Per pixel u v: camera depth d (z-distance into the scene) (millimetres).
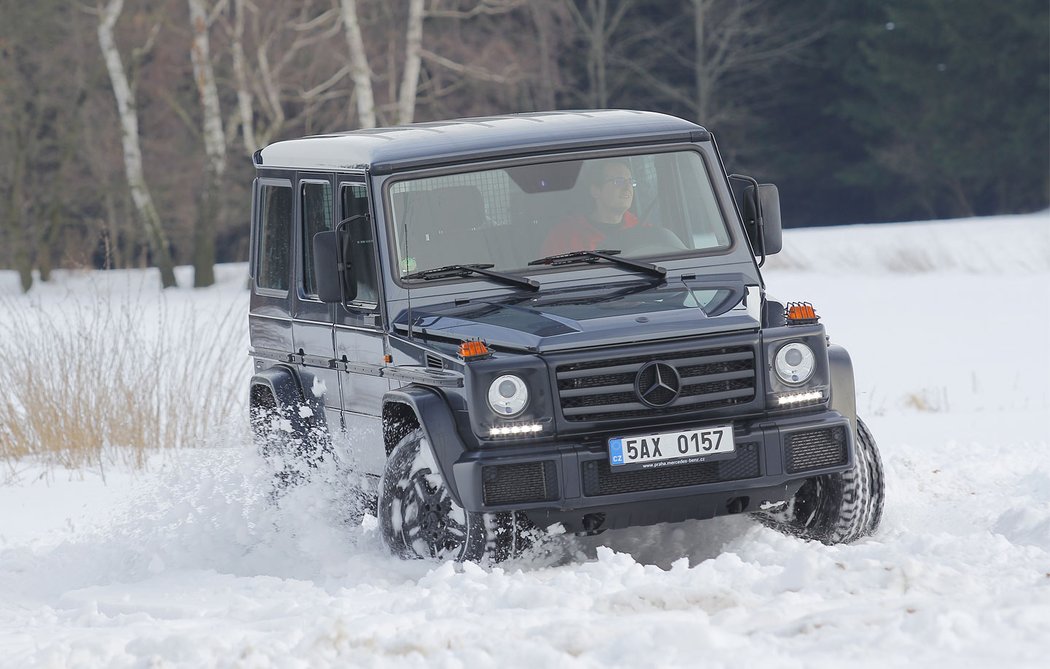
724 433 19578
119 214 133750
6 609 22156
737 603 15680
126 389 37156
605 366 19484
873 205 187875
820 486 21453
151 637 15656
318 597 19312
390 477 21141
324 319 24234
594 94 167250
